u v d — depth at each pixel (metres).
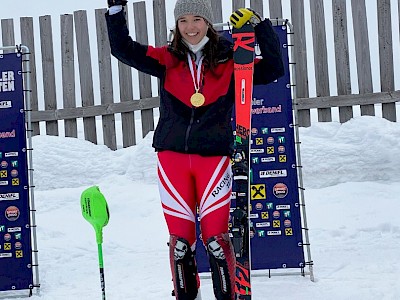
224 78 3.42
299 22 8.48
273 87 4.91
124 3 3.40
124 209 7.50
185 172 3.37
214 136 3.34
